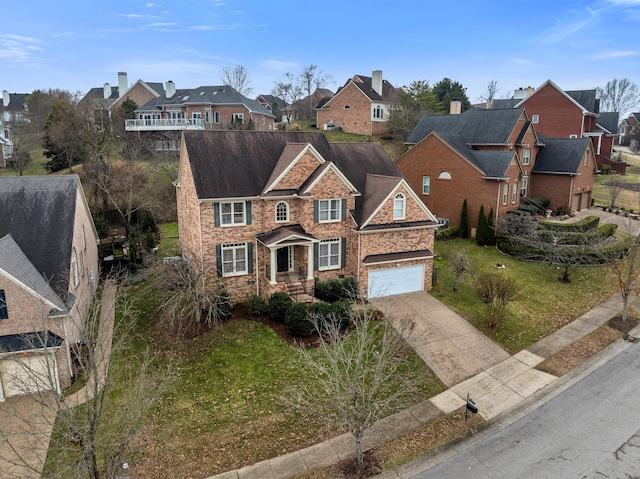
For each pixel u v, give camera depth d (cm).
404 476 1463
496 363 2122
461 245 3712
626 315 2527
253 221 2597
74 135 4684
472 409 1709
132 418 1293
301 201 2634
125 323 2172
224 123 6056
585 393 1886
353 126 6612
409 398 1867
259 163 2714
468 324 2442
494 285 2419
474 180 3853
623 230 3959
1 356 1769
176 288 2328
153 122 5312
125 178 4475
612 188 4962
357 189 2936
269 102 10319
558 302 2758
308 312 2245
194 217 2577
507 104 6956
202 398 1848
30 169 5266
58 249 2134
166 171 4697
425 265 2830
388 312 2516
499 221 3638
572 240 3347
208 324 2344
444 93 8512
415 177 4309
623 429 1653
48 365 1211
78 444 1556
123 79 7450
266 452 1572
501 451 1568
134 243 3288
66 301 1945
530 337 2356
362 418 1538
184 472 1477
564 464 1492
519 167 4044
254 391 1889
